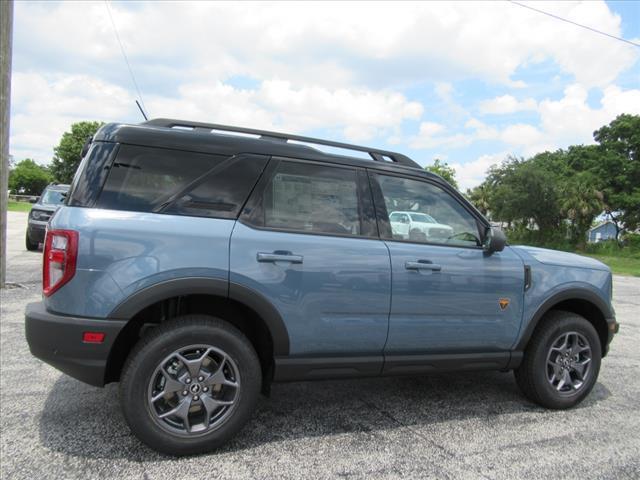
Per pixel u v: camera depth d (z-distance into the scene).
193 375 2.90
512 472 2.92
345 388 4.28
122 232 2.81
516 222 54.28
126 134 2.98
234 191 3.11
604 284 4.16
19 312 6.36
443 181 3.81
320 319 3.19
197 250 2.91
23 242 15.24
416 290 3.44
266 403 3.87
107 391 3.92
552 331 3.91
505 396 4.24
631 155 57.03
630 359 5.64
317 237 3.24
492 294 3.70
